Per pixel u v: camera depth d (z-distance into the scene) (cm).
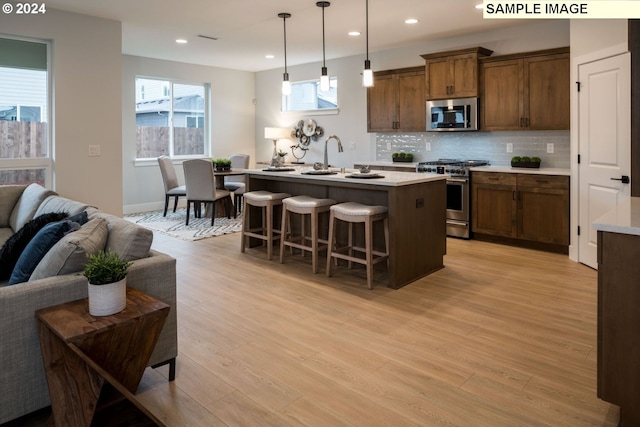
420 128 627
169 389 226
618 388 195
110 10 485
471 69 561
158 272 230
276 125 873
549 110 514
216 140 860
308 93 820
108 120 526
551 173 486
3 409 188
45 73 488
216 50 696
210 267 443
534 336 285
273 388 227
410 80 633
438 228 428
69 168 500
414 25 546
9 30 449
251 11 489
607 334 196
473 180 553
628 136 376
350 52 709
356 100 736
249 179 507
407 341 279
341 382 232
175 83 809
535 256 483
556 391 222
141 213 762
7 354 188
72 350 184
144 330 194
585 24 427
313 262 423
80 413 182
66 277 206
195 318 316
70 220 272
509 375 238
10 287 193
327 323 307
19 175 478
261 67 851
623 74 379
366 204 435
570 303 342
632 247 189
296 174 446
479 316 318
